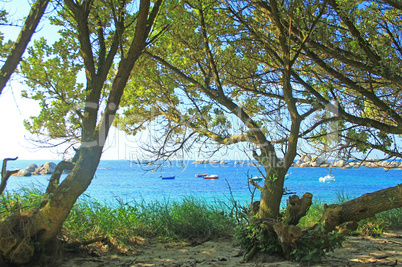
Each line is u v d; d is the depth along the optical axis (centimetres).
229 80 654
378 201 407
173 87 653
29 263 386
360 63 502
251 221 479
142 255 495
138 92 702
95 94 442
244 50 642
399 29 505
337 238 400
